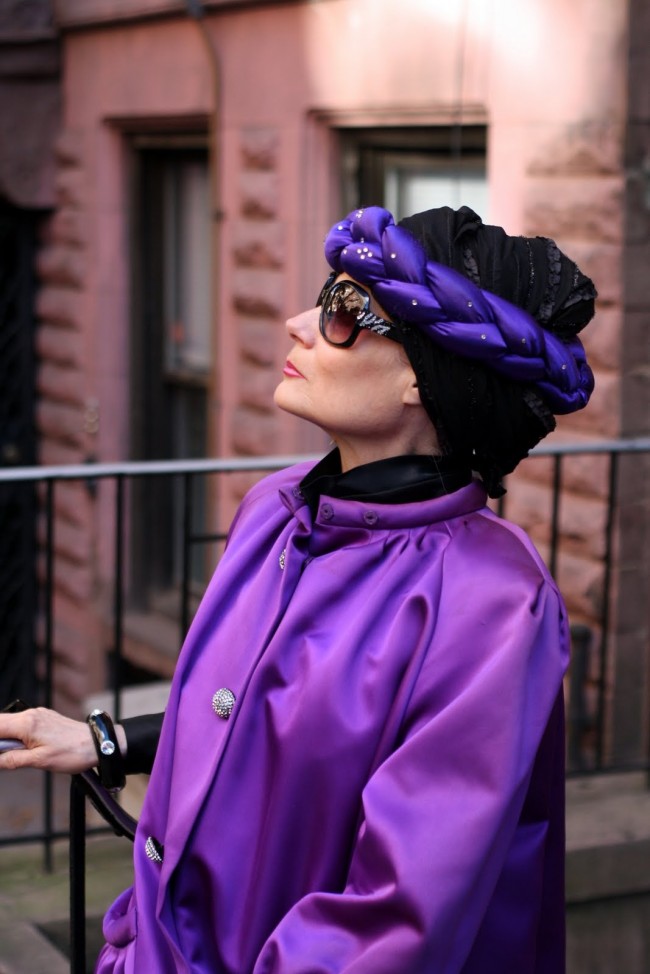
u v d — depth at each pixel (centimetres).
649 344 521
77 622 920
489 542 171
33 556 965
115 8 821
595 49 514
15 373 959
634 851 401
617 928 401
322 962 154
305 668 167
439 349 169
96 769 202
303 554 177
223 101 746
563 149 530
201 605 184
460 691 159
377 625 166
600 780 479
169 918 173
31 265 951
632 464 520
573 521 534
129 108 835
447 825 153
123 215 872
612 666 527
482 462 179
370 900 153
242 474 746
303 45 682
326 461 188
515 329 166
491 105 568
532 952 174
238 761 170
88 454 904
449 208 174
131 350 883
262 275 725
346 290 172
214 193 759
